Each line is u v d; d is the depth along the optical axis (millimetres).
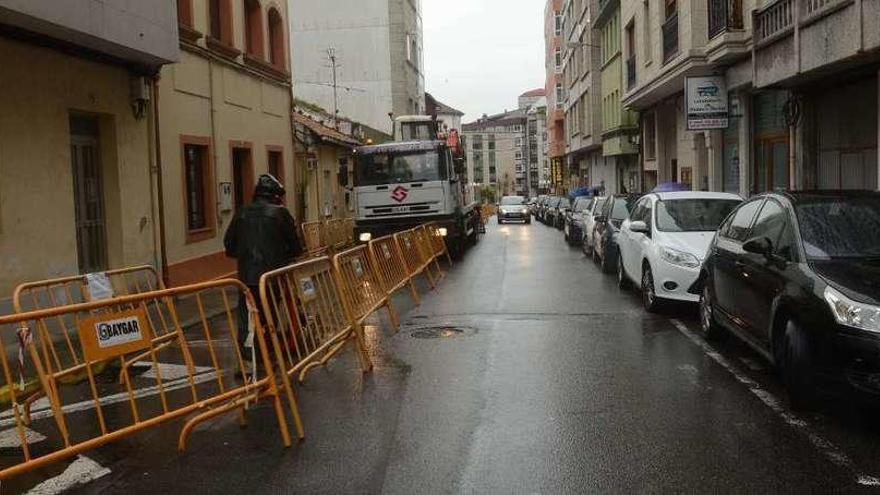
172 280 14891
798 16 13344
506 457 5375
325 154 27734
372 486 4926
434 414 6430
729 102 19281
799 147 15844
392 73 47062
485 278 16344
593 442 5645
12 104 10391
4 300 10062
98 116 12758
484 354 8672
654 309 11133
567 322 10578
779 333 6688
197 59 16391
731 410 6375
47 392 5238
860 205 7223
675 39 21234
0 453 5844
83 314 7234
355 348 9180
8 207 10242
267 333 7211
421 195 21016
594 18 43875
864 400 5582
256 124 19953
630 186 37188
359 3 47000
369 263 10570
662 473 5023
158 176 14242
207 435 6102
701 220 11742
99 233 12930
